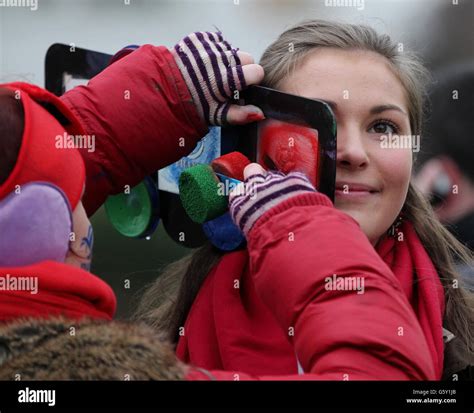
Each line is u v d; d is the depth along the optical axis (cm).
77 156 100
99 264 218
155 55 130
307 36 132
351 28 133
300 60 130
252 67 126
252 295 130
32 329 87
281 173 117
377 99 127
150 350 85
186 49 128
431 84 197
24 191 91
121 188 133
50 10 239
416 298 130
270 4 220
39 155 93
